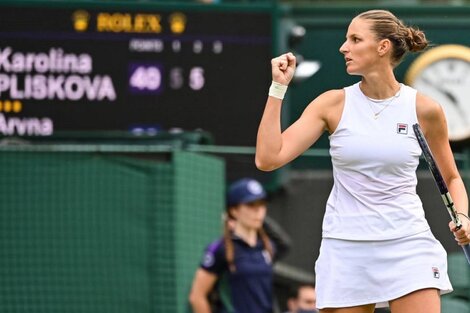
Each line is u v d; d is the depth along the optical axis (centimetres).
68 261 1599
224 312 1433
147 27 1923
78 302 1598
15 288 1598
